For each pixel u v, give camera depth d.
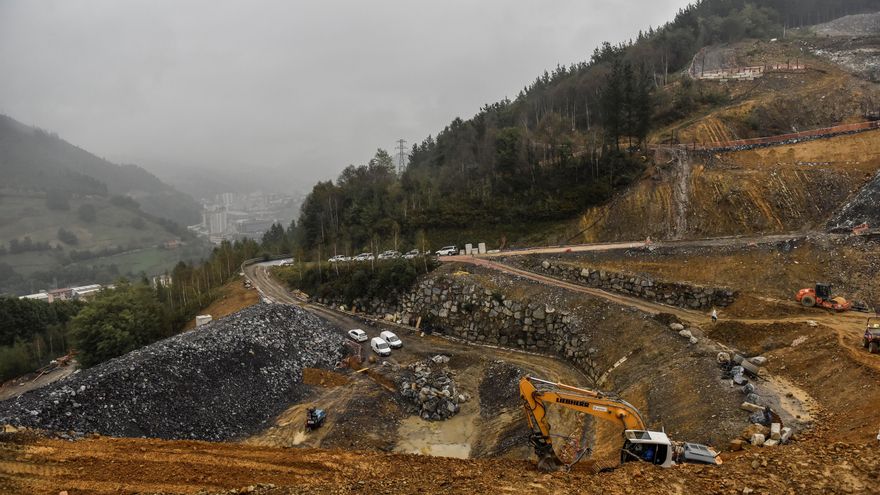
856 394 28.88
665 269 55.00
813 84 89.50
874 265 46.56
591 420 36.69
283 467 25.42
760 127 79.56
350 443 38.34
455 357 53.88
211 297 79.38
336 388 47.38
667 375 37.97
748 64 105.75
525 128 97.38
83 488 23.02
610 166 74.75
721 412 30.47
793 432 27.06
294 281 80.44
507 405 43.69
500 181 82.88
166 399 38.16
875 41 104.44
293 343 53.22
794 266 49.69
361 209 95.62
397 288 67.75
